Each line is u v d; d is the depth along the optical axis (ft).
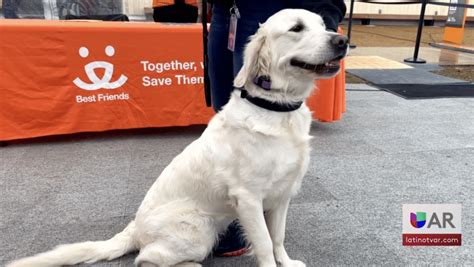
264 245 6.00
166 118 12.92
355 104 17.44
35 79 11.59
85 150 12.04
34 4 18.40
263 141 5.67
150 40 12.07
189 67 12.58
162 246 6.17
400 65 25.46
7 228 7.94
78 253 6.41
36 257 6.19
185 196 6.23
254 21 6.30
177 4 18.10
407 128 14.39
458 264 7.00
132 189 9.62
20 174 10.35
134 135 13.42
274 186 5.97
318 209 8.77
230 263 7.14
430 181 10.14
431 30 47.01
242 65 6.37
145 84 12.46
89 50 11.76
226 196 6.09
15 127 11.80
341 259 7.13
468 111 16.58
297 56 5.65
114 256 6.66
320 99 13.29
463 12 34.14
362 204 9.00
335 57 5.53
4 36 11.00
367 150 12.24
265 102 5.71
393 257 7.18
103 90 12.23
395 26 50.78
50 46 11.43
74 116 12.19
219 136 5.95
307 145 6.07
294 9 5.92
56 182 9.94
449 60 28.19
